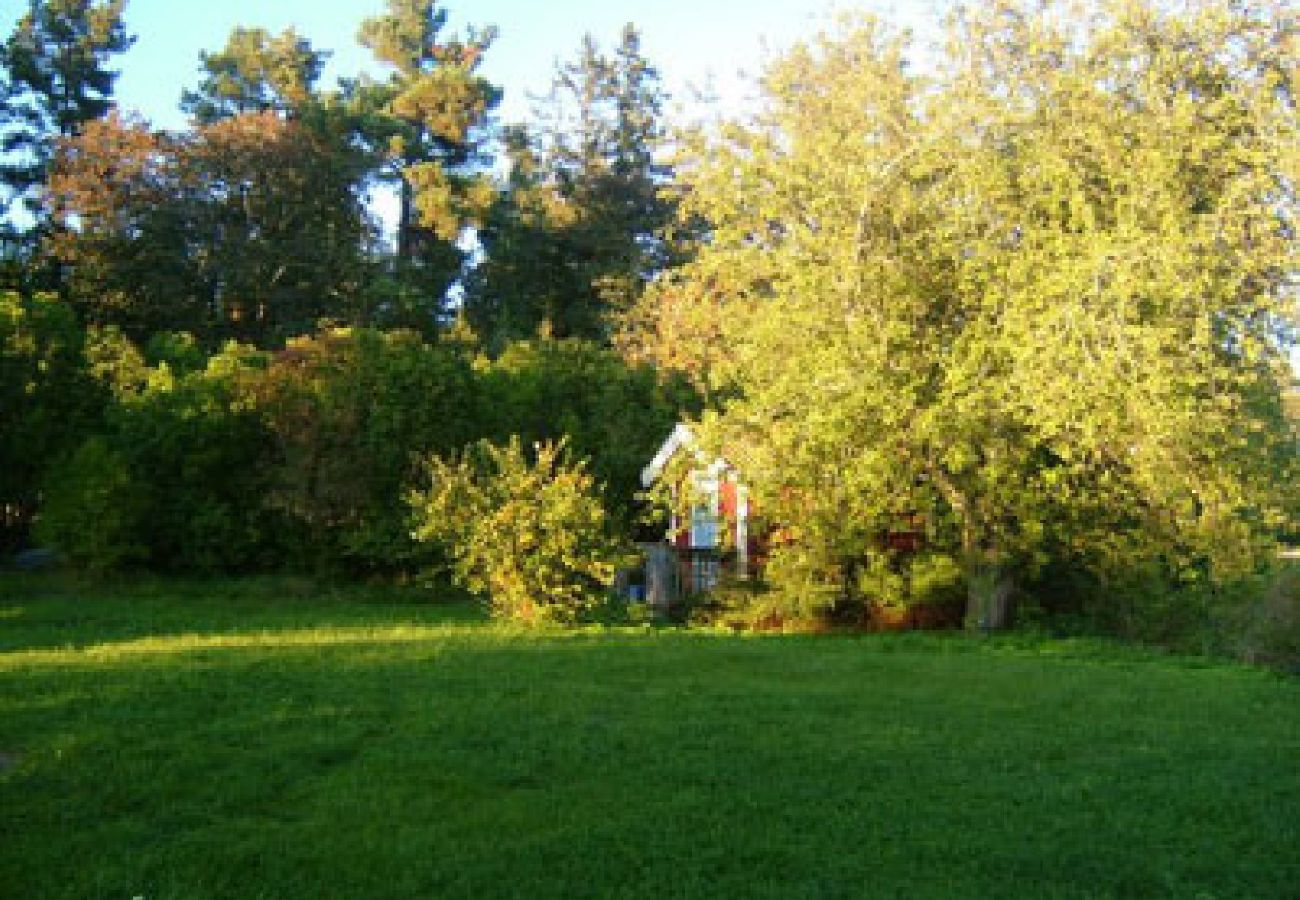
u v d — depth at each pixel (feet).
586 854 20.61
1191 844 21.77
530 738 28.60
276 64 151.74
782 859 20.51
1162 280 41.06
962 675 40.16
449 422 77.56
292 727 29.43
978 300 48.21
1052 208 46.37
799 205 50.31
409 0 162.50
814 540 56.18
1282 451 49.80
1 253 125.90
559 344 97.50
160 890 18.72
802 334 49.42
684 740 28.78
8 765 25.85
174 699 32.58
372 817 22.50
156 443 75.82
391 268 143.95
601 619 56.59
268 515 78.28
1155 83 45.80
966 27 48.19
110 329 89.35
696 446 55.21
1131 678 40.45
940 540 57.36
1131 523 52.95
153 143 119.85
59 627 52.21
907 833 22.07
